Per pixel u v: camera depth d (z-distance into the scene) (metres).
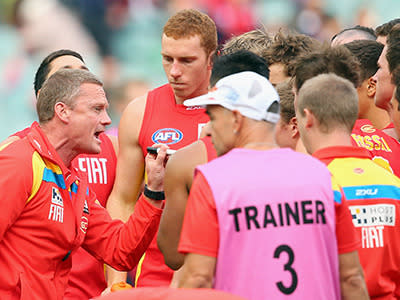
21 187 13.13
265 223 10.13
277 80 16.22
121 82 42.06
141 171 17.52
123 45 44.03
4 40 43.72
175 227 12.45
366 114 17.02
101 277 17.16
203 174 10.34
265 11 44.81
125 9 44.09
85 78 14.01
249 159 10.45
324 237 10.41
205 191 10.23
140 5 44.19
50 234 13.67
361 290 10.88
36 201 13.42
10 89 43.22
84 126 13.89
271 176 10.32
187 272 10.22
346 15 46.12
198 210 10.20
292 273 10.14
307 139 12.13
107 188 18.03
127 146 17.38
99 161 18.00
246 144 10.75
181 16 16.06
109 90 41.25
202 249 10.12
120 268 14.74
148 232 14.22
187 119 16.97
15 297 13.48
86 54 43.81
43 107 13.88
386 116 16.95
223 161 10.46
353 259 10.90
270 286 10.07
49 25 43.72
